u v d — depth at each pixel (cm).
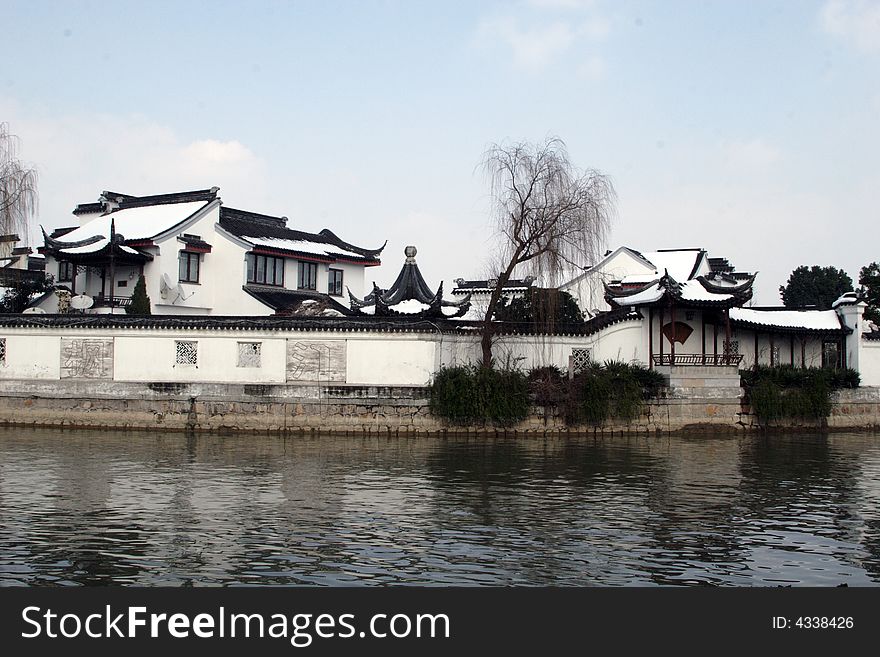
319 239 7325
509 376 4291
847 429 4919
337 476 2942
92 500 2462
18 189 5006
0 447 3669
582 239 4481
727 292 4844
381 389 4284
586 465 3259
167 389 4481
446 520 2247
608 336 4788
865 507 2462
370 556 1902
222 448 3694
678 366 4612
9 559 1856
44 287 5969
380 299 4788
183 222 5956
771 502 2528
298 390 4359
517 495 2605
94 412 4566
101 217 6444
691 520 2273
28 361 4703
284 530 2125
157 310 5744
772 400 4653
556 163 4478
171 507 2377
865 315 6775
